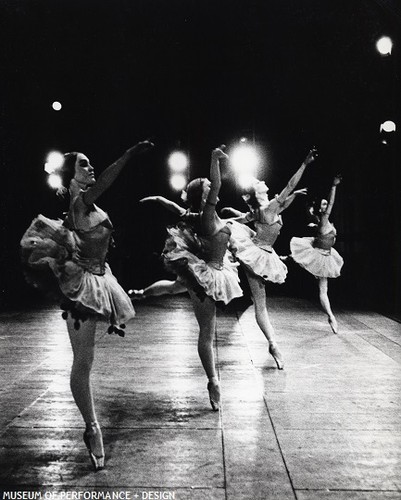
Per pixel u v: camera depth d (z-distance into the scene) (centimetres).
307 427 465
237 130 2164
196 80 2142
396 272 1327
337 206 1916
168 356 765
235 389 589
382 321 1132
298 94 2000
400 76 1284
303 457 400
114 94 2000
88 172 411
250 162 841
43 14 1627
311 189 2008
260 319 703
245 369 688
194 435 446
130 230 2200
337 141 1888
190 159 2211
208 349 520
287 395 564
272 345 692
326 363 723
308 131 2002
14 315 1209
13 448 416
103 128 2030
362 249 1664
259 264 695
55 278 387
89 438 381
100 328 1023
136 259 2209
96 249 401
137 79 2128
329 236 963
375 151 1511
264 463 389
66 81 1831
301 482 359
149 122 2184
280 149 2095
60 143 1866
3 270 1642
